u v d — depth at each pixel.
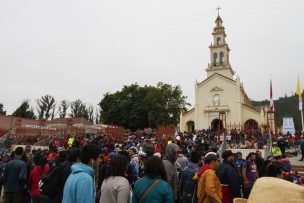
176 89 68.75
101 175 8.30
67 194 4.14
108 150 15.17
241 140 24.73
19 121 35.41
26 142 31.11
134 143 27.59
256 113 55.25
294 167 17.88
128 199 4.66
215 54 65.19
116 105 69.62
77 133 32.59
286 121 37.88
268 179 3.12
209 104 57.94
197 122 58.03
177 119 67.88
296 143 30.55
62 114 95.31
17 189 8.50
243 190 8.70
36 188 8.71
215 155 6.67
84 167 4.38
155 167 4.75
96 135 33.16
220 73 63.03
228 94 56.97
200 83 59.59
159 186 4.55
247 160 10.80
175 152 7.29
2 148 30.03
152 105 65.44
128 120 68.62
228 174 6.89
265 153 20.28
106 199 4.65
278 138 25.17
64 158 7.98
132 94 69.94
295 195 2.82
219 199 5.71
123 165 4.92
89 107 101.31
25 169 8.59
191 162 7.52
